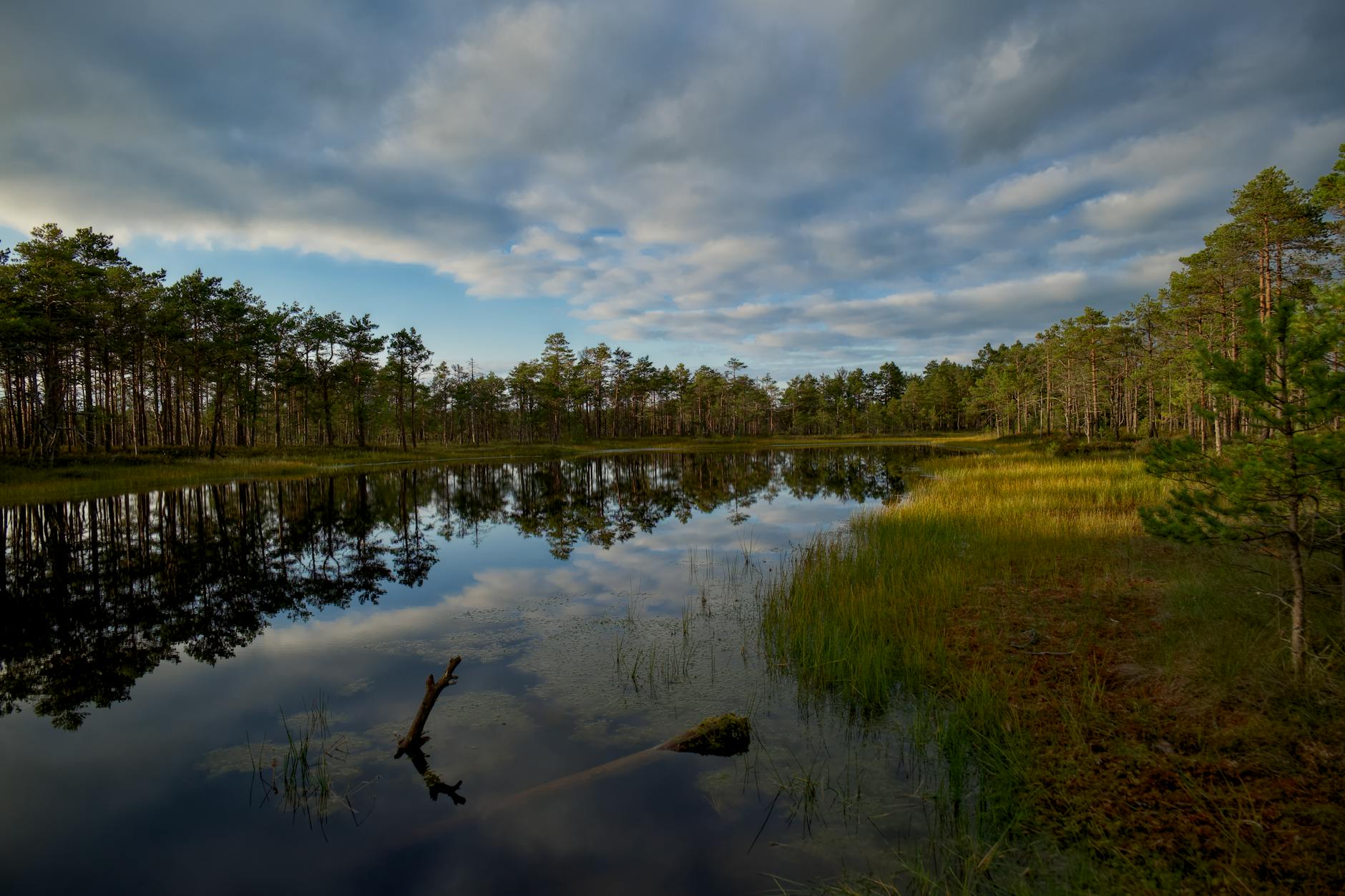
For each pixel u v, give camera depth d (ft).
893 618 25.82
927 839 13.05
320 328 183.32
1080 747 14.82
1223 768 13.24
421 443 262.88
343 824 14.73
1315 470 15.12
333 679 24.09
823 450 214.48
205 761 17.94
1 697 22.80
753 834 13.61
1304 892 9.84
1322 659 16.07
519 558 46.39
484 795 15.81
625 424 355.36
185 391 176.86
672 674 23.22
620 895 12.01
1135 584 27.32
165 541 54.39
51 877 12.99
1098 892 10.62
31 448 111.14
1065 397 176.55
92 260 125.08
